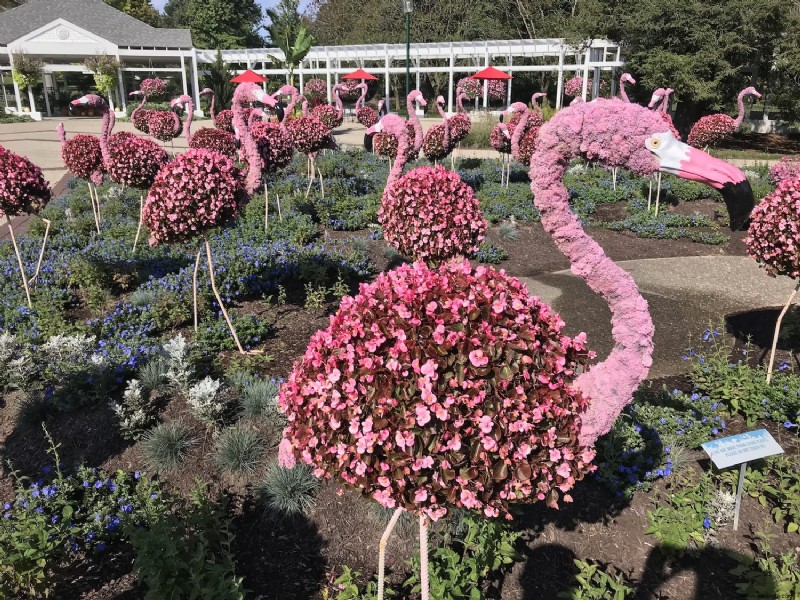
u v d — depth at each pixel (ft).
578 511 12.71
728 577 11.50
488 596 10.97
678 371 19.16
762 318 23.39
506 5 140.15
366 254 27.78
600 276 9.46
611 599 10.62
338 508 12.71
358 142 76.43
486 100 106.01
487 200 40.14
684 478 13.46
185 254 25.70
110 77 115.24
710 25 74.59
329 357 8.18
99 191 39.75
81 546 12.00
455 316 7.95
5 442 14.98
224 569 10.43
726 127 47.29
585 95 97.35
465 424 7.66
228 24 174.91
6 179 19.39
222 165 17.87
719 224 37.27
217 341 18.49
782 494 12.89
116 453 14.11
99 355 16.63
